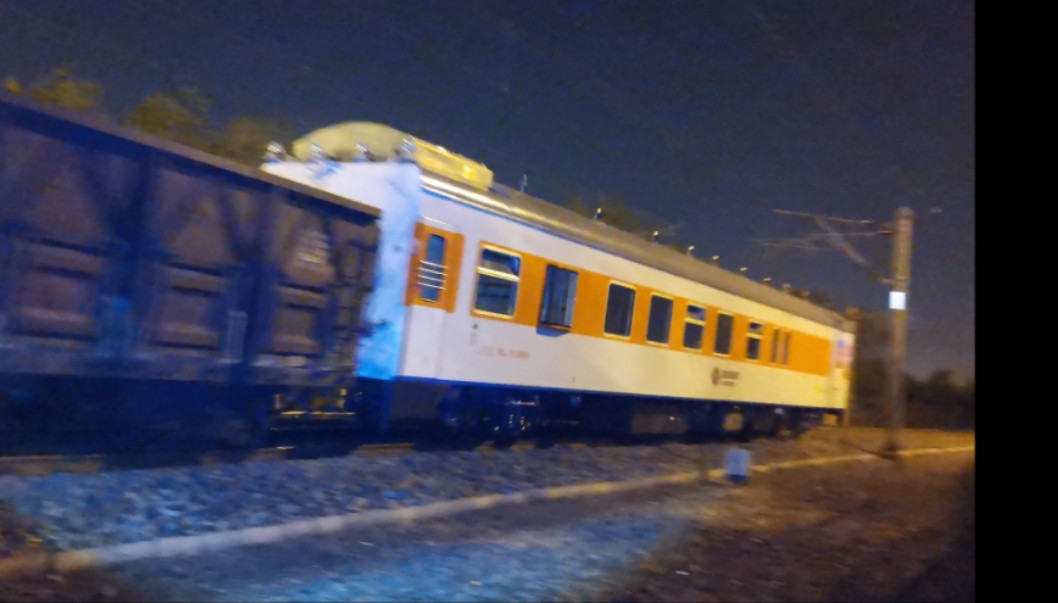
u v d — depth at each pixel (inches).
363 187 498.0
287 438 486.9
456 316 517.0
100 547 269.7
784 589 309.4
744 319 869.2
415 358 489.7
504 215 549.0
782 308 964.0
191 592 252.4
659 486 538.3
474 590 278.4
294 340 433.1
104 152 340.5
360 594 263.9
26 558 251.1
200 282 381.7
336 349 459.8
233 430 431.5
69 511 298.7
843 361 1192.8
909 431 1571.1
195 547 291.3
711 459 688.4
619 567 324.5
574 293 618.2
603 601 278.2
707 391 806.5
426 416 524.4
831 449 948.6
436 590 275.0
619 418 711.1
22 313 319.0
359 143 519.2
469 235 523.8
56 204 325.7
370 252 479.2
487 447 584.4
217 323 391.9
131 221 350.6
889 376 954.1
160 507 318.7
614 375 669.3
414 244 485.7
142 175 354.0
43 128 320.8
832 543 401.4
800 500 540.1
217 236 386.6
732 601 289.7
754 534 409.4
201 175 377.7
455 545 336.2
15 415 356.8
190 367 378.0
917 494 616.1
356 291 470.6
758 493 555.5
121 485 337.1
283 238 420.2
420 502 385.7
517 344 568.1
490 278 543.2
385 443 525.7
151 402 397.1
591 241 632.4
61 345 331.6
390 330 480.4
